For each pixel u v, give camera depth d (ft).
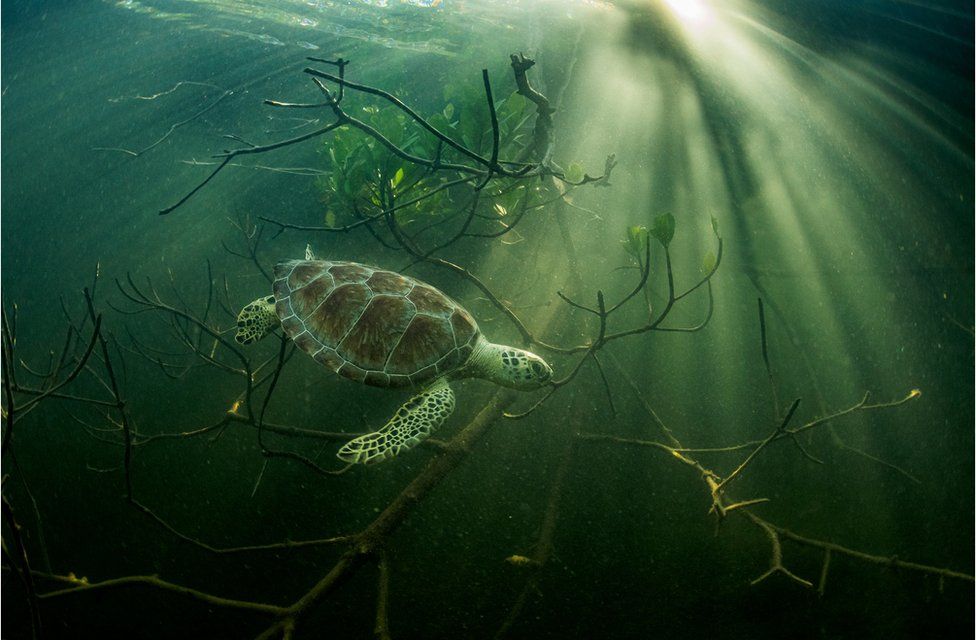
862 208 6.70
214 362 4.47
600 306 3.58
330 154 5.41
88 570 5.08
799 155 6.63
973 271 6.66
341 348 3.44
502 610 4.79
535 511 5.28
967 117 6.65
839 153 6.66
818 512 5.49
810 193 6.61
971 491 5.60
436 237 6.03
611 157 4.66
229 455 5.64
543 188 5.48
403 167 4.70
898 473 5.73
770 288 6.80
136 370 6.16
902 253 6.68
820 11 6.68
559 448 5.49
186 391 6.00
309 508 5.43
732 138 6.59
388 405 5.65
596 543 5.18
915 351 6.55
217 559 5.18
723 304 6.67
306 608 3.14
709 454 5.78
